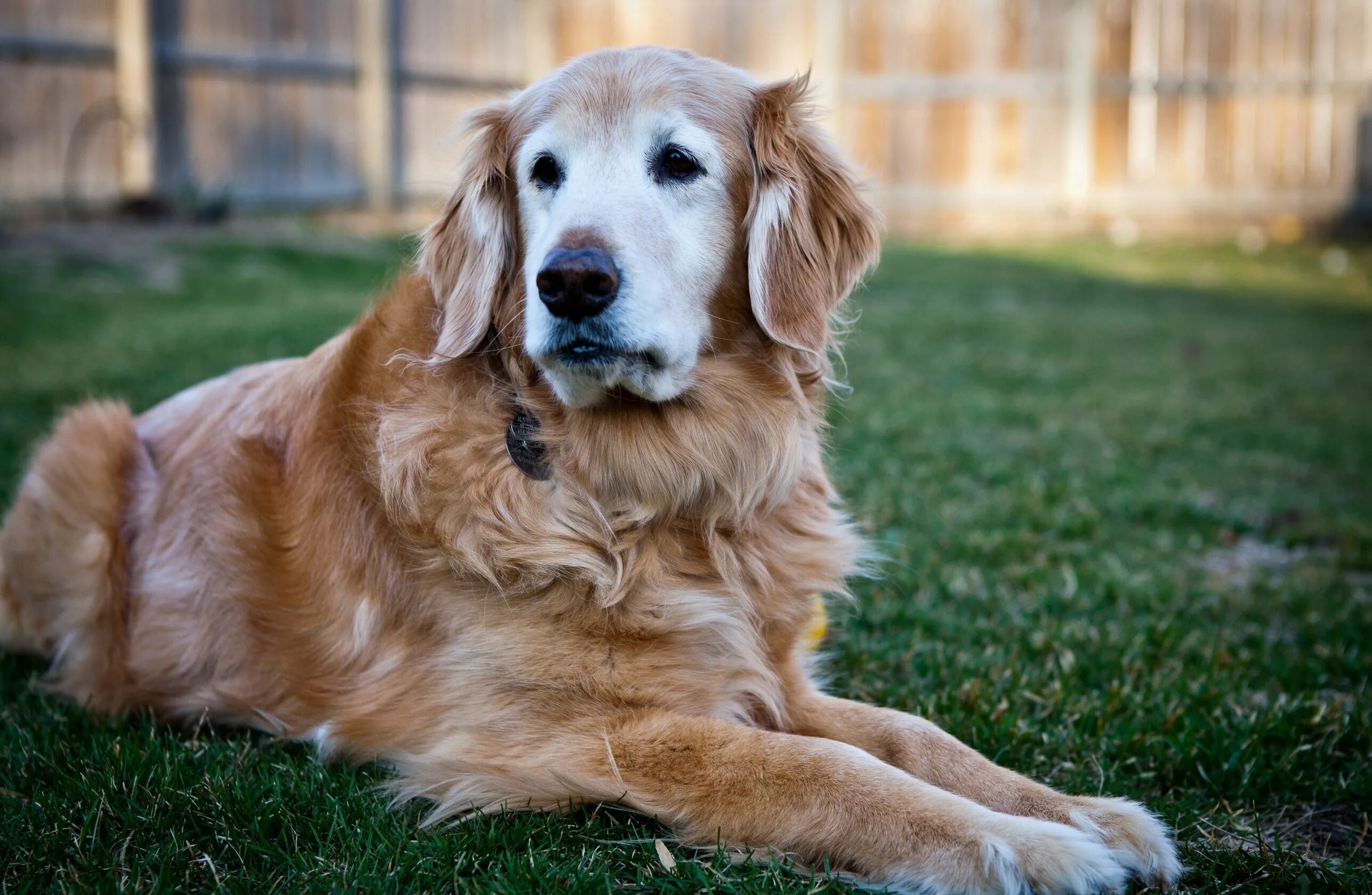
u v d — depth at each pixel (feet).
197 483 10.29
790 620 9.70
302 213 50.26
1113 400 24.59
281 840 7.97
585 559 8.64
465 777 8.55
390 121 53.88
